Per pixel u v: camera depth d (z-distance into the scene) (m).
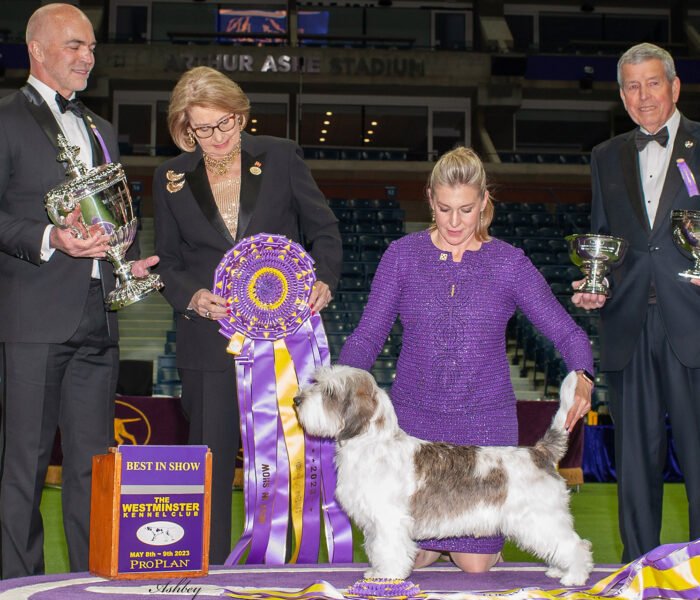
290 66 19.81
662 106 3.79
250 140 3.85
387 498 2.80
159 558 2.90
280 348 3.62
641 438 3.81
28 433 3.37
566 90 20.73
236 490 8.55
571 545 2.89
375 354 3.43
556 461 2.97
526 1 22.31
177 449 2.95
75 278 3.45
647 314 3.80
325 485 3.64
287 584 2.84
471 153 3.23
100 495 2.97
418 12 21.98
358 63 20.00
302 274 3.64
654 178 3.88
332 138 21.00
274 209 3.77
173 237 3.81
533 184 19.64
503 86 20.28
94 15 20.69
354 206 18.36
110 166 3.33
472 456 2.91
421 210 19.22
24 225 3.28
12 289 3.43
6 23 21.09
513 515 2.88
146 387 9.65
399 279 3.44
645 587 2.54
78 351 3.53
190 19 21.56
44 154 3.42
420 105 20.91
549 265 15.70
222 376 3.67
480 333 3.33
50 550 5.66
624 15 22.52
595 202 4.07
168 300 3.67
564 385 3.09
